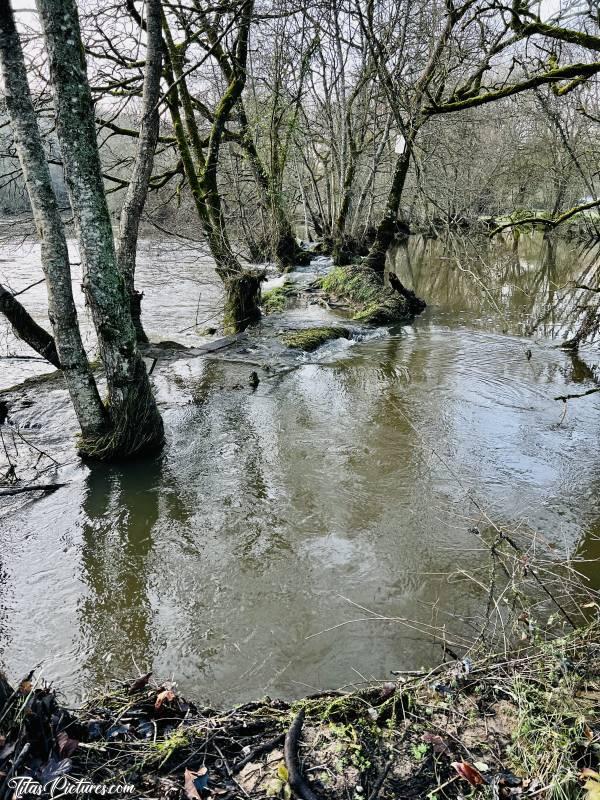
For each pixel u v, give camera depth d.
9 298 6.38
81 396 6.49
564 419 7.72
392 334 12.18
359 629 4.10
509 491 5.94
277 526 5.36
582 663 2.95
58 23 5.32
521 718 2.61
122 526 5.38
